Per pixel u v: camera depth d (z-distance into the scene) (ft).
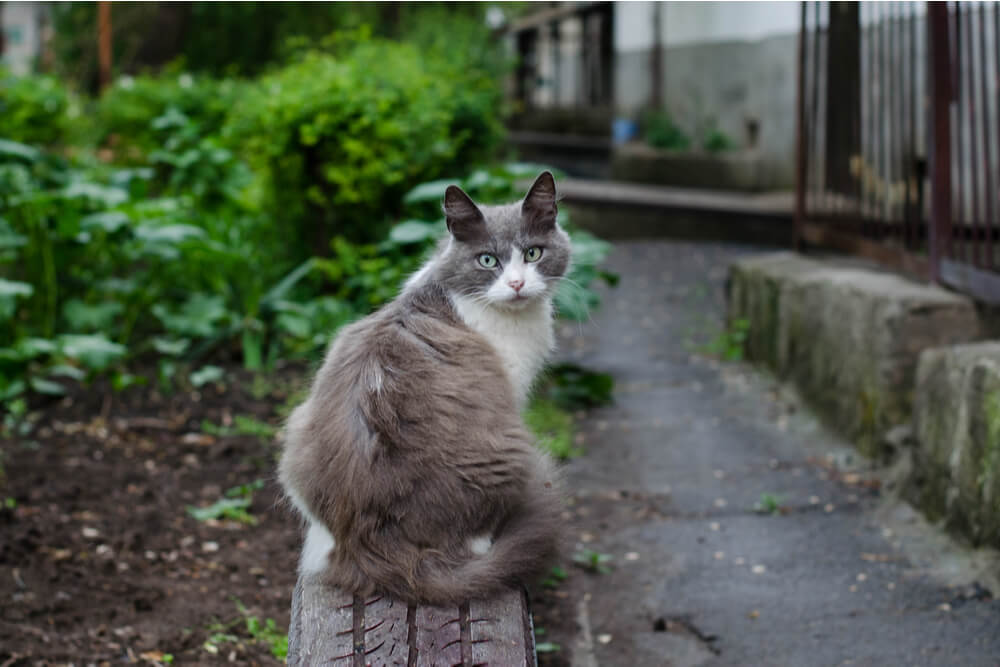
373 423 8.96
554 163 62.54
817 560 14.46
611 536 15.72
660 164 52.21
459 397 9.09
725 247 41.63
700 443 19.65
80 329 22.77
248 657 11.89
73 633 12.10
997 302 15.87
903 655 11.75
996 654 11.60
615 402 22.48
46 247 21.93
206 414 20.10
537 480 9.43
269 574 14.12
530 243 10.64
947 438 14.60
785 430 20.13
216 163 26.08
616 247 42.29
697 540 15.35
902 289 17.92
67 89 46.98
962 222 17.30
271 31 60.29
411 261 22.62
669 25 54.85
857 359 18.38
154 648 11.91
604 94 62.44
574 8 61.52
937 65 17.33
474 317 10.44
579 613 13.52
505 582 8.96
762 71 48.98
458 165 28.19
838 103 23.31
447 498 8.86
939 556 14.07
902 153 19.75
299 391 20.66
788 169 49.21
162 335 24.73
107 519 15.40
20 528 14.71
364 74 25.32
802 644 12.21
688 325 29.32
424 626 8.57
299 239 26.81
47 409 20.11
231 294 24.08
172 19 61.11
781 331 22.70
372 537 8.90
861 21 22.03
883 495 16.42
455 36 40.22
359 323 10.19
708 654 12.23
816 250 26.25
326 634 8.55
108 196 21.45
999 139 16.19
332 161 24.84
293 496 9.84
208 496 16.57
